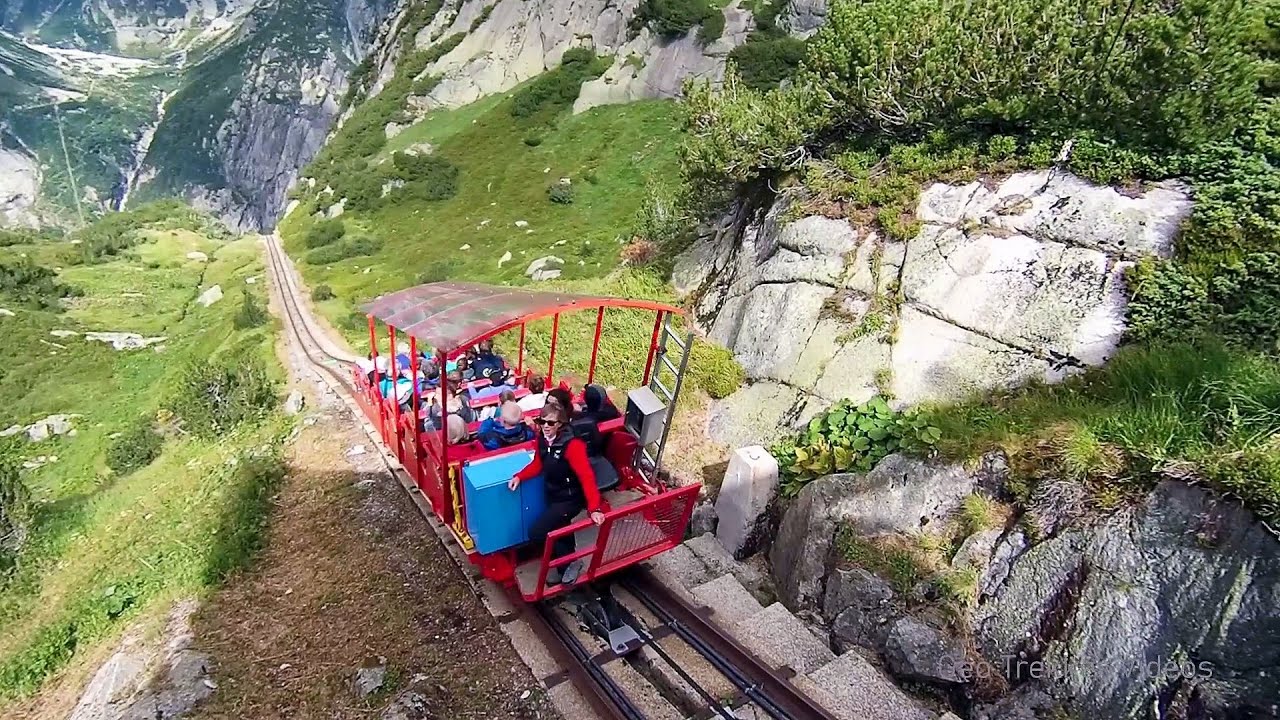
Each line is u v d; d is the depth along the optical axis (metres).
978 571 7.92
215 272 64.81
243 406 20.78
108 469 26.75
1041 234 10.97
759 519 10.37
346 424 16.59
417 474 9.95
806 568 9.11
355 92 119.12
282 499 13.73
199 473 17.52
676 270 19.12
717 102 17.95
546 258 35.47
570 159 60.25
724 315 15.45
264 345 32.16
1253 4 11.58
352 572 10.73
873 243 12.78
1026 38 12.40
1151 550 6.72
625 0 71.81
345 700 8.27
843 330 12.27
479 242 49.69
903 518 8.72
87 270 66.00
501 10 88.06
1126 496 7.14
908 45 13.58
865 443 10.02
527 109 71.00
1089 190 10.91
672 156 53.72
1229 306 9.13
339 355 27.78
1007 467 8.27
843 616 8.34
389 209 65.38
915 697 7.54
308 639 9.48
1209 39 10.41
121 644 10.86
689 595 9.11
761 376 13.24
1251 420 7.07
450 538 10.88
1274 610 5.80
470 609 9.39
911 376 11.14
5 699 11.00
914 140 14.02
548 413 7.66
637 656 8.32
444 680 8.30
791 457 10.88
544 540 8.09
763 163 16.03
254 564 11.66
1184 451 7.02
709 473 12.17
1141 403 8.12
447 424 8.36
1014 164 12.02
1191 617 6.29
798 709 7.20
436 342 7.86
